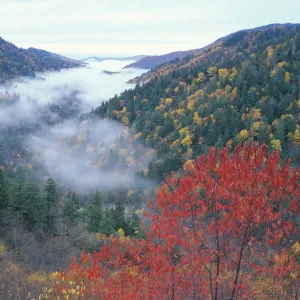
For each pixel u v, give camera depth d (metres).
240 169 9.69
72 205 54.22
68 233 45.09
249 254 10.88
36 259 34.56
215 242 11.12
